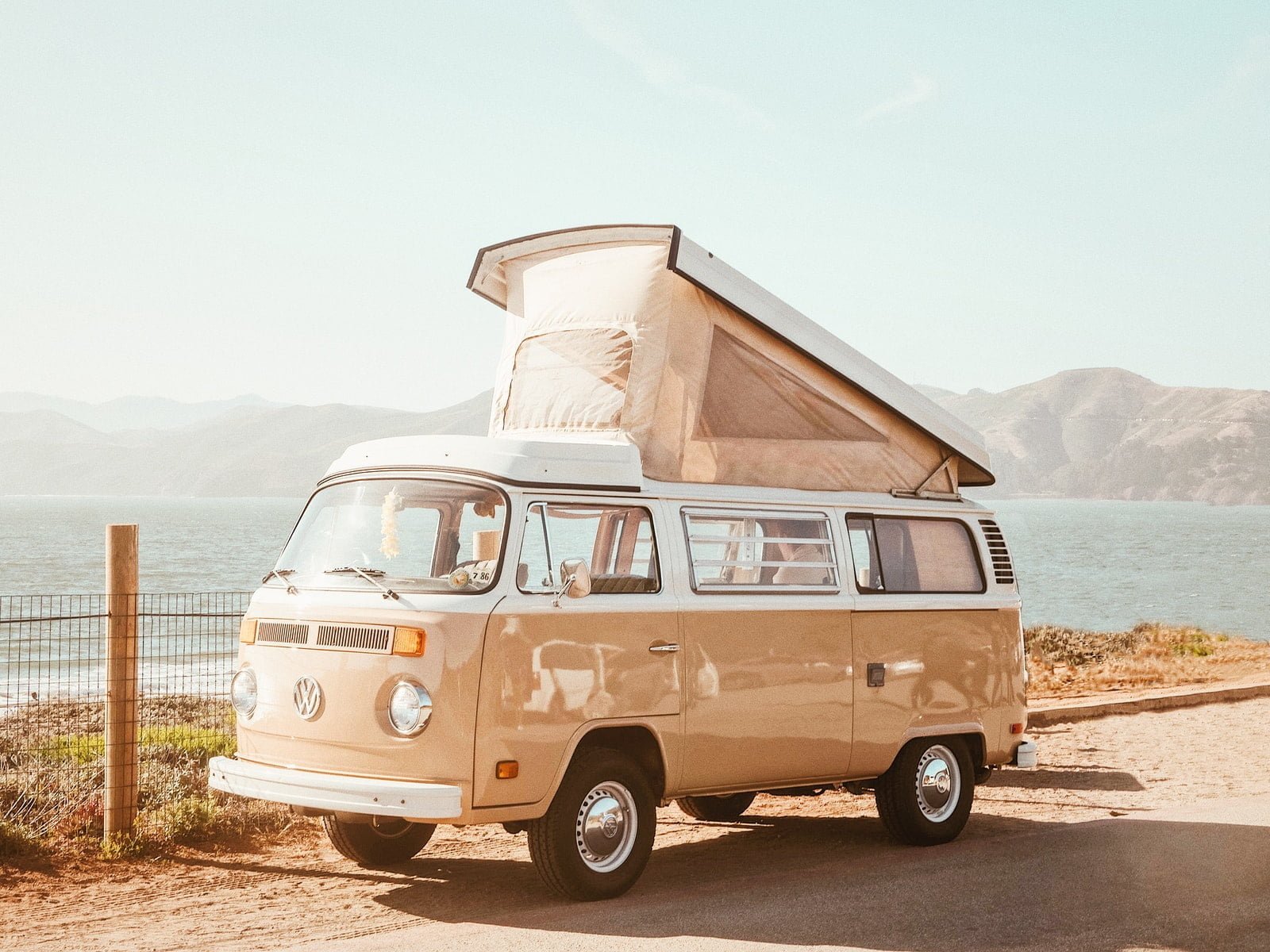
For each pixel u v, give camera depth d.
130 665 8.88
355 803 6.88
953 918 7.23
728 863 8.88
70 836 9.05
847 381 9.23
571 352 8.91
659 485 8.06
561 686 7.23
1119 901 7.62
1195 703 17.64
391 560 7.53
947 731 9.46
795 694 8.45
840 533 8.98
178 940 6.81
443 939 6.70
